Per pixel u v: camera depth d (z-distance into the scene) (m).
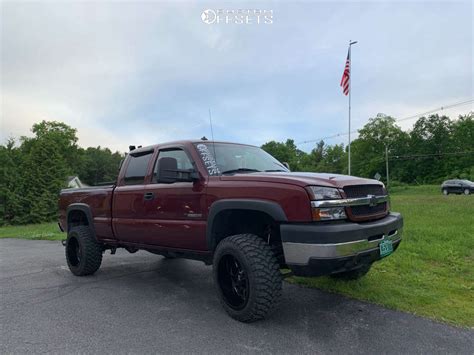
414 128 76.69
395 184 71.81
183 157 4.48
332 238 3.13
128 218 4.99
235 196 3.70
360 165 80.31
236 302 3.72
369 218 3.62
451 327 3.40
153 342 3.23
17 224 35.06
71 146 68.44
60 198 6.64
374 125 79.56
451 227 8.28
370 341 3.15
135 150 5.35
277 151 79.62
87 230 5.90
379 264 5.40
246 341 3.20
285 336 3.29
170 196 4.38
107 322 3.73
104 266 6.54
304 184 3.30
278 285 3.46
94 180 85.19
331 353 2.95
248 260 3.46
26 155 41.22
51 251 8.91
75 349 3.12
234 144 4.92
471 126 69.56
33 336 3.40
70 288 5.07
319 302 4.16
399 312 3.78
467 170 66.62
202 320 3.73
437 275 4.91
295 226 3.25
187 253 4.44
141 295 4.66
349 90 29.25
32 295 4.77
